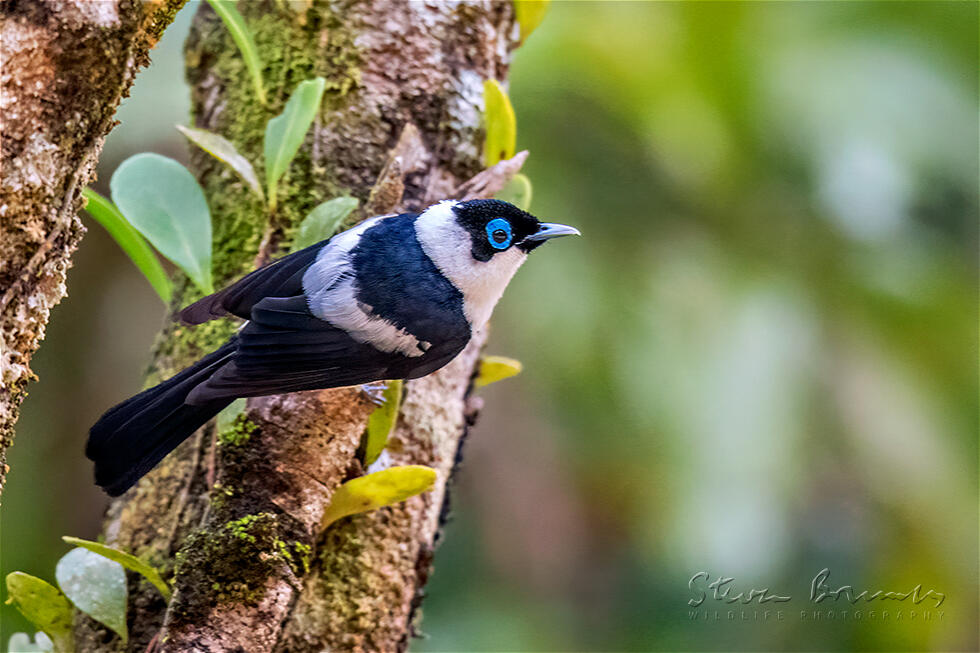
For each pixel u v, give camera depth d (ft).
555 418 37.55
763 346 35.58
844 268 36.78
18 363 16.35
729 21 36.29
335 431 20.17
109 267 43.70
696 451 35.06
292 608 19.89
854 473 35.86
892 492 35.70
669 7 36.55
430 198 23.58
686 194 37.06
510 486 39.29
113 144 38.01
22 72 15.65
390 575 21.65
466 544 39.73
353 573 21.16
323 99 23.57
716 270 36.55
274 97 23.90
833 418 35.81
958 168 36.73
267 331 19.47
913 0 37.70
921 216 37.35
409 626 22.76
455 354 22.03
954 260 37.01
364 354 20.18
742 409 34.99
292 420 20.03
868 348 36.17
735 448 34.83
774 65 36.63
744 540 34.71
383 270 20.71
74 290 43.32
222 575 18.84
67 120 16.21
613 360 35.96
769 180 37.14
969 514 35.83
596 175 36.94
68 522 41.88
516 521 39.40
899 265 36.68
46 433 42.29
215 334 22.94
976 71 37.45
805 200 37.06
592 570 38.78
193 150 25.20
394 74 23.79
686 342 35.81
